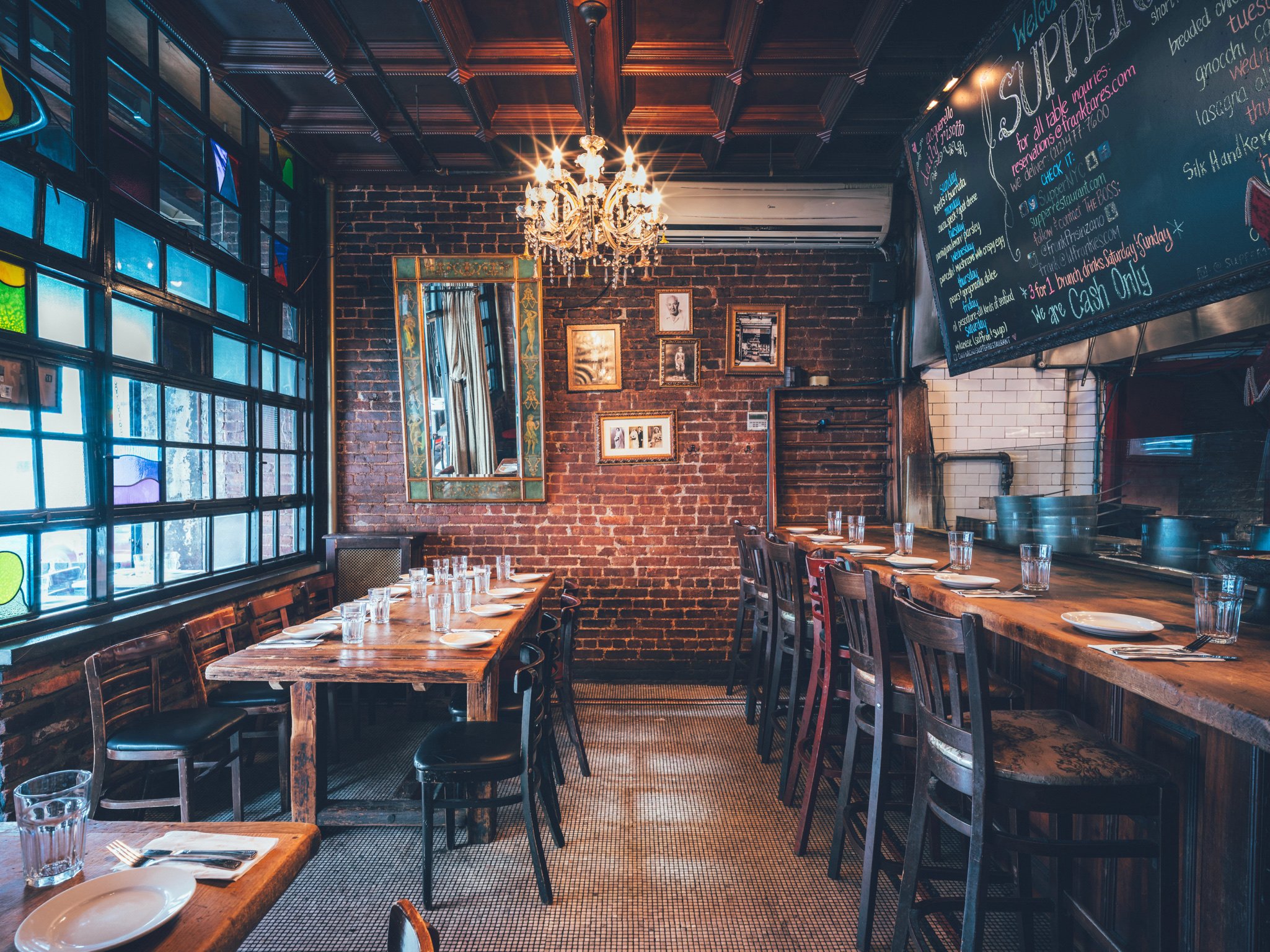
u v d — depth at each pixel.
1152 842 1.47
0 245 2.34
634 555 4.95
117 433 2.97
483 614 3.06
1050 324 2.74
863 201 4.71
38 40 2.54
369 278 4.93
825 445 4.94
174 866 1.01
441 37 3.21
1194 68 1.96
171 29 3.17
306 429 4.75
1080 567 2.82
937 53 3.41
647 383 4.94
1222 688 1.18
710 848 2.65
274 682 2.31
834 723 3.90
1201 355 4.06
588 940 2.11
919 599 2.37
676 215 4.73
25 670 2.38
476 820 2.69
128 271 3.01
